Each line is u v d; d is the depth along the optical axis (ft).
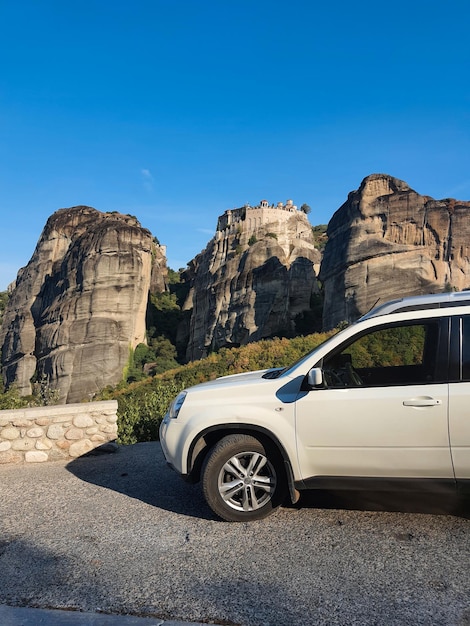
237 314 294.87
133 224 352.08
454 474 12.44
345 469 13.19
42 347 302.66
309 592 9.96
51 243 346.33
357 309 206.59
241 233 369.71
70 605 9.83
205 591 10.18
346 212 232.12
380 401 12.88
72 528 14.25
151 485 18.40
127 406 39.58
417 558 11.18
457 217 199.31
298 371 14.14
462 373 12.66
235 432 14.43
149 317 371.35
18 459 22.77
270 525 13.61
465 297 13.66
